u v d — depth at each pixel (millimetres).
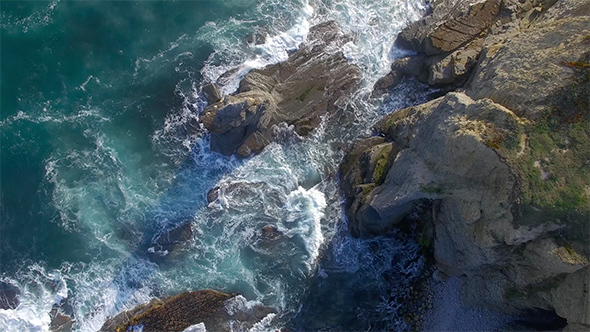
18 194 36781
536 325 32531
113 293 36438
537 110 27250
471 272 33344
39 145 37625
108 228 37344
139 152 38625
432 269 36375
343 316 36156
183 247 37406
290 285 36906
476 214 29422
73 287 36219
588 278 26797
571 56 27719
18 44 38719
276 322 36094
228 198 38250
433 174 31156
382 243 37594
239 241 37688
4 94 37875
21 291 35781
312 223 37938
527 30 32344
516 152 27016
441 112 31438
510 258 29844
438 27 38000
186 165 38781
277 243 37656
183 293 36438
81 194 37469
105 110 38844
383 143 37625
